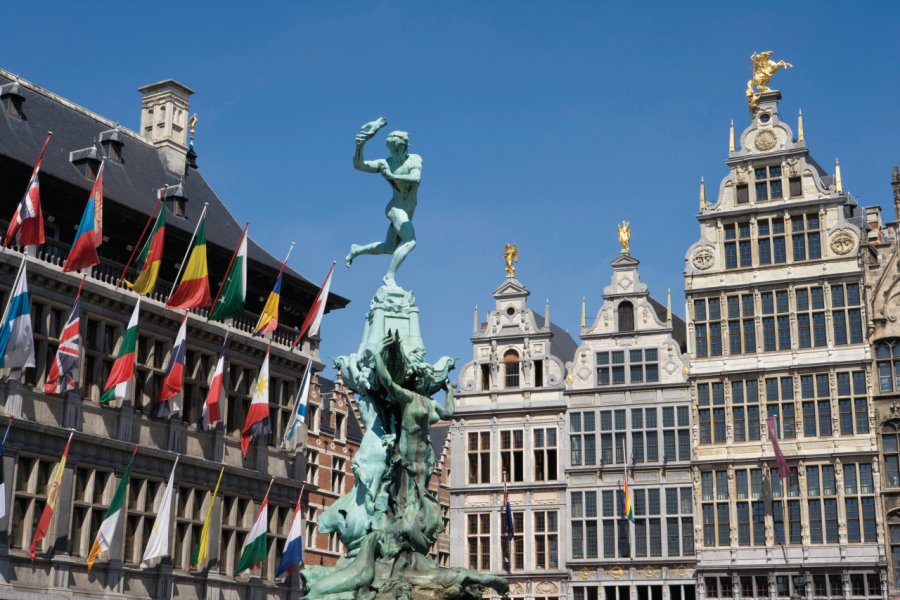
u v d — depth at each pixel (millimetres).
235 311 46094
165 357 48188
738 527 54281
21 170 43406
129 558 45375
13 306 39062
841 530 52344
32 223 39969
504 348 60750
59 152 48906
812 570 52469
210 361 50500
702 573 54125
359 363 28812
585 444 57719
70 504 42969
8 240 40594
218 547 49125
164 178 55094
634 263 58875
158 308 47562
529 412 59344
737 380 55875
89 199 41781
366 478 27562
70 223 46531
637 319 58156
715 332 56875
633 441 56875
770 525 53531
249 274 52938
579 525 57031
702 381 56375
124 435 45438
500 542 58281
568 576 56469
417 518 27422
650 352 57656
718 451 55312
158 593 46000
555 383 59219
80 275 44500
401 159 30516
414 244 30172
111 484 44812
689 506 55344
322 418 69750
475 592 27281
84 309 44875
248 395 52406
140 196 51500
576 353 59000
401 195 30422
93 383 45000
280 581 52469
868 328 53812
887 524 51781
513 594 57375
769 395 55188
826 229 55656
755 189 57625
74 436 43094
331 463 69250
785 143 57406
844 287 54750
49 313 43656
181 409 48156
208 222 55281
